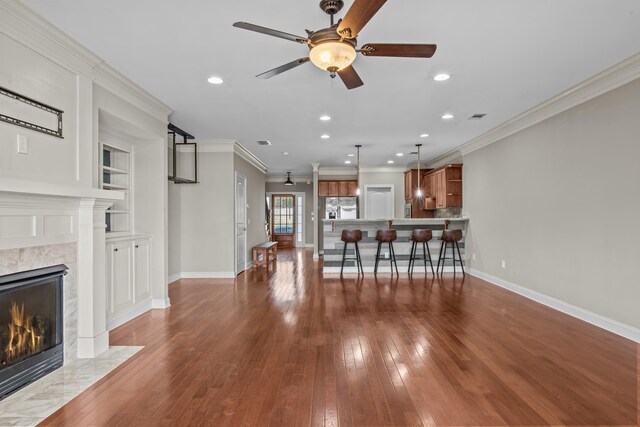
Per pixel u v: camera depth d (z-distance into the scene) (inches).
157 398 88.9
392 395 89.7
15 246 90.2
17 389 92.8
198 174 255.9
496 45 112.1
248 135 234.4
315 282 237.1
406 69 130.0
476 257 252.2
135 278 160.9
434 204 309.3
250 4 89.5
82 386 95.2
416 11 93.1
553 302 169.9
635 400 86.7
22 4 88.1
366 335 133.6
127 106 142.9
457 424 77.4
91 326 114.8
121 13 93.0
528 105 171.5
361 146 270.7
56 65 104.0
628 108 128.4
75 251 112.7
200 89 148.3
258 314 163.0
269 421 78.8
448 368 105.0
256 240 344.5
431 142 256.2
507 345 122.9
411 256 266.1
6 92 87.4
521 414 81.0
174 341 129.1
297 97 159.2
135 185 173.9
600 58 121.6
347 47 85.2
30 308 98.3
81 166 114.0
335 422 78.3
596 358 111.7
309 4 89.7
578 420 78.7
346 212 394.9
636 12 93.9
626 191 129.7
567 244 160.1
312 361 110.6
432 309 168.9
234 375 101.4
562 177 163.2
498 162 221.1
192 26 99.8
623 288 131.0
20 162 91.6
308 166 382.9
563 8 92.2
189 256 256.8
